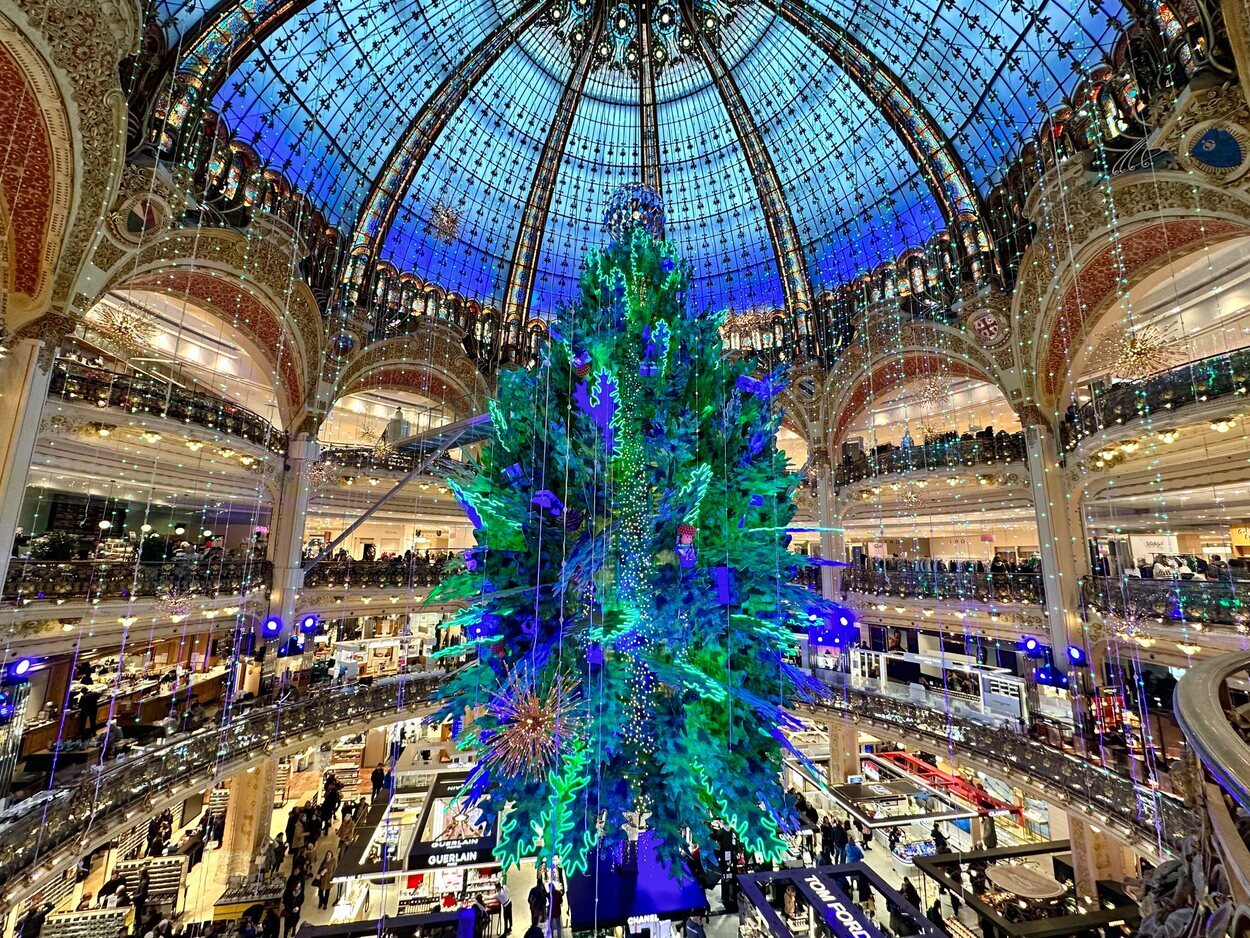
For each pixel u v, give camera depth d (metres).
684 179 25.55
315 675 19.06
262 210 16.97
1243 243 14.62
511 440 7.07
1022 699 18.23
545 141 23.81
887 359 22.59
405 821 14.48
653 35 21.45
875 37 19.16
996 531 24.94
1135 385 14.20
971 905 10.99
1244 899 2.24
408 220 22.83
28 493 16.69
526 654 6.32
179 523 21.53
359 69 18.44
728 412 7.28
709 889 10.51
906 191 21.91
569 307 7.84
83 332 15.11
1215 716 2.57
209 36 14.20
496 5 19.70
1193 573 14.67
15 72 8.94
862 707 18.89
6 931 7.95
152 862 13.14
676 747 6.16
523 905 13.46
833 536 24.30
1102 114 14.54
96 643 12.91
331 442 24.83
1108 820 11.81
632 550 6.54
